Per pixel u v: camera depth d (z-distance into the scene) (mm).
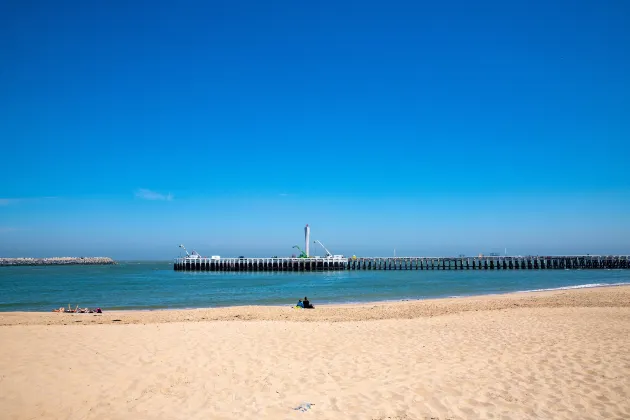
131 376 8984
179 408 7422
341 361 10336
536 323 15883
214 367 9734
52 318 21984
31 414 7078
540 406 7445
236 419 6973
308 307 26297
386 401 7703
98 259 185250
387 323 16344
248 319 21031
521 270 94812
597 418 6957
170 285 57469
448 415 7086
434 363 10148
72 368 9312
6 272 101500
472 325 15633
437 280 64625
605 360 10266
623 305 24328
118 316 22938
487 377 9023
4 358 9836
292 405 7547
